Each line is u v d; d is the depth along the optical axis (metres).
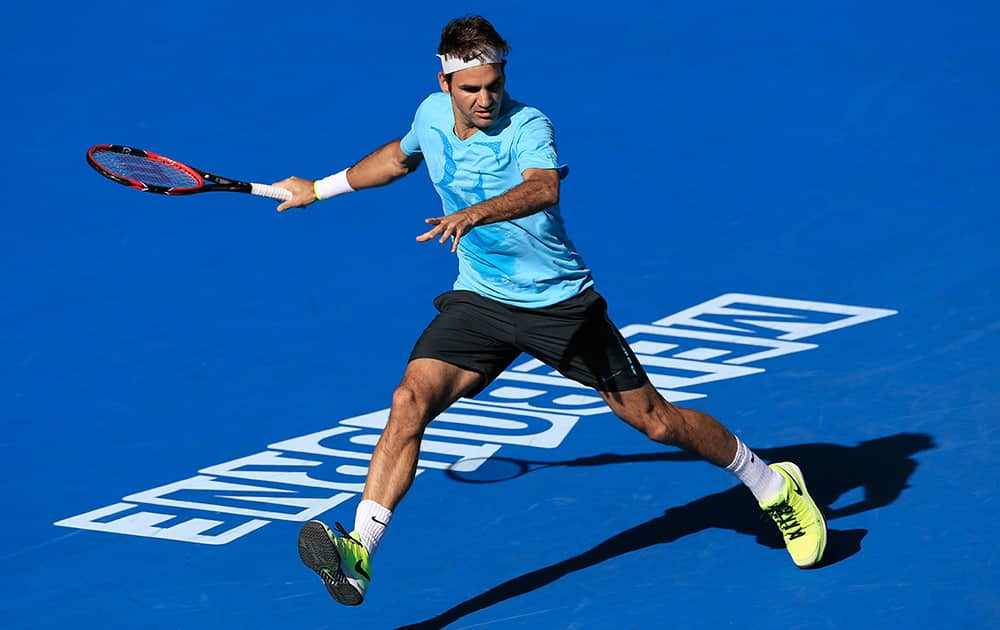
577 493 28.31
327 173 45.56
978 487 27.42
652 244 40.47
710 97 49.94
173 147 47.88
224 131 48.91
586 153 46.38
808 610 23.61
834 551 25.47
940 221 40.69
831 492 27.66
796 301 36.84
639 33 55.25
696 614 23.73
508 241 22.83
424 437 31.00
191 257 41.44
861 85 50.12
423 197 44.47
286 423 32.19
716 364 33.56
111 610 24.94
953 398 31.19
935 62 51.56
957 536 25.69
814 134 46.88
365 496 22.34
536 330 23.33
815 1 57.53
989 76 50.22
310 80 52.47
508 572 25.59
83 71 54.09
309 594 25.16
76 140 48.97
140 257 41.59
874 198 42.41
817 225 41.03
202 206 44.44
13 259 41.69
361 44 55.28
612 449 30.17
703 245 40.28
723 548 25.92
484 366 23.62
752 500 27.70
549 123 22.64
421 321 37.09
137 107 51.09
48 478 30.08
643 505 27.77
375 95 51.03
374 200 44.41
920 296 36.47
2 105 51.66
